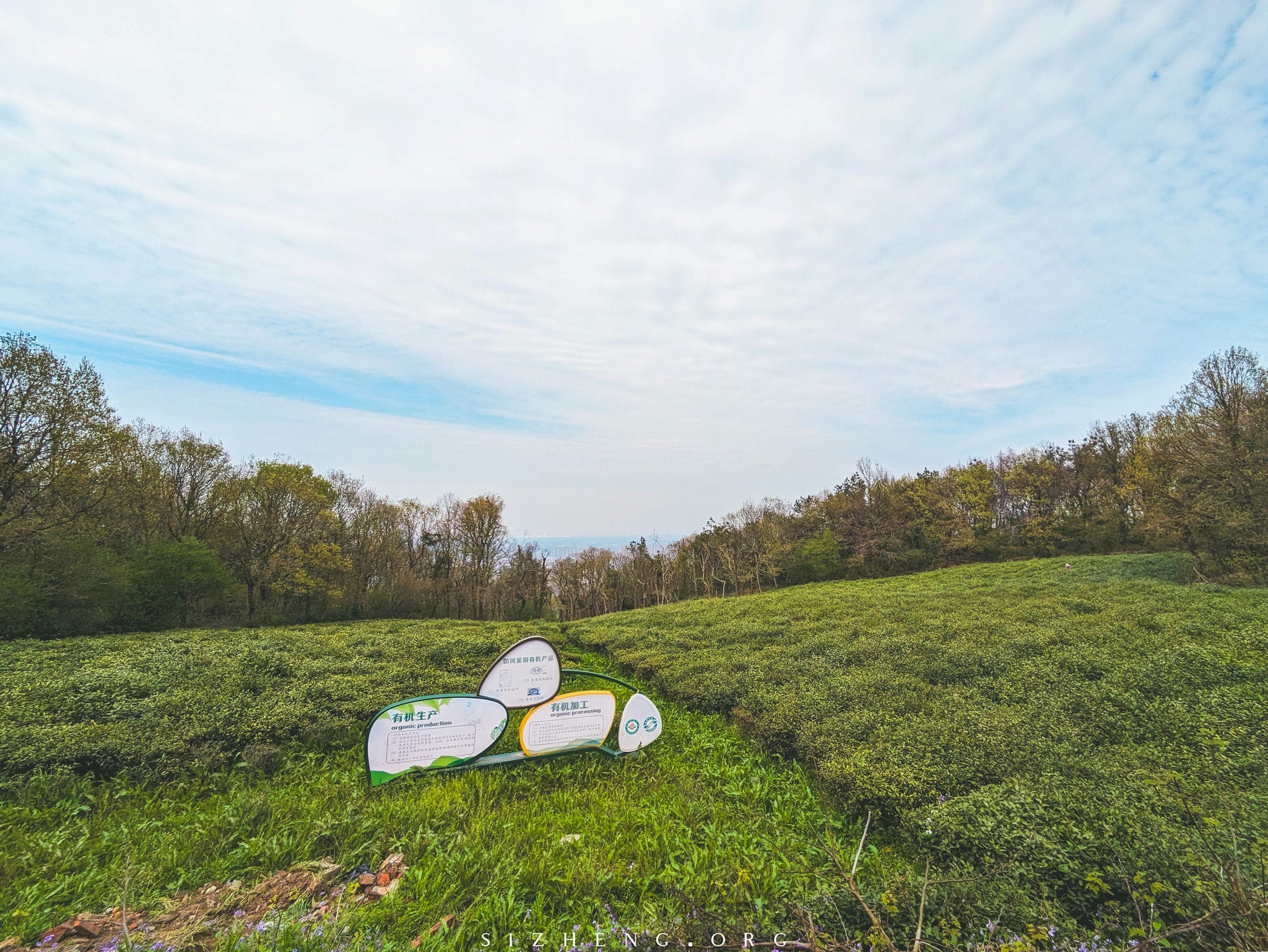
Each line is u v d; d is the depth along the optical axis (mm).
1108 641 10203
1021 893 3449
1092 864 3715
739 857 4426
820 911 3354
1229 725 6004
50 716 7488
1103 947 2959
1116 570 24312
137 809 5516
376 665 11727
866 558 39969
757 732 7645
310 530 29219
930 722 6867
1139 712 6586
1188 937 2906
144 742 6625
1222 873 2885
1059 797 4590
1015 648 10195
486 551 40281
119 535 23406
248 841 4648
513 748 7430
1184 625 10805
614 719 7609
